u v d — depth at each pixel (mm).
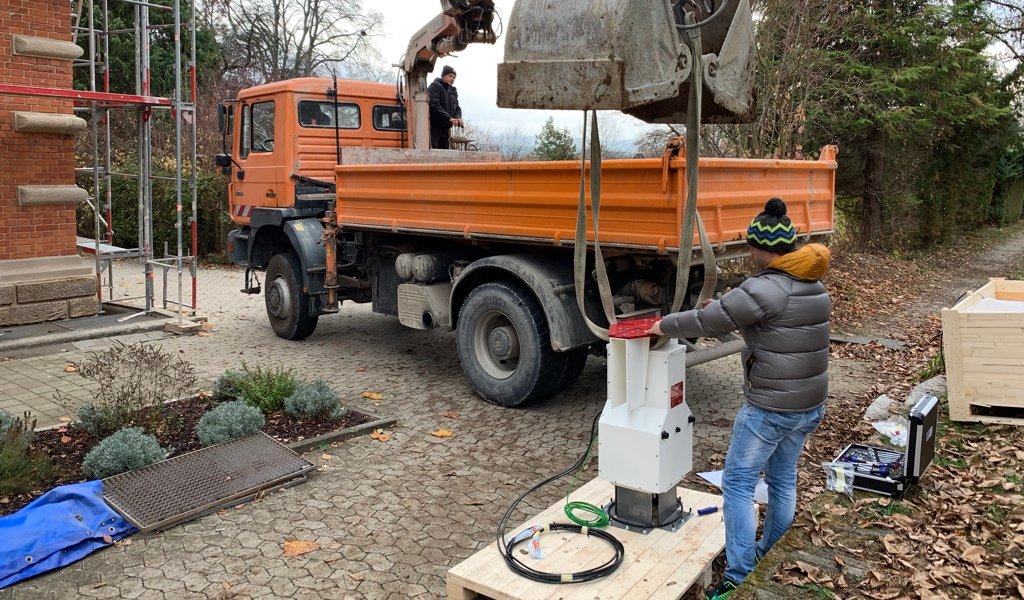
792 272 2988
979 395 5270
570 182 5176
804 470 4770
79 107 9680
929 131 16453
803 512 3924
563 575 3066
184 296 11688
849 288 12234
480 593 3098
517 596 2975
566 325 5551
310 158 8227
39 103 8578
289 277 8336
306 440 5137
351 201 7211
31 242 8742
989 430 5172
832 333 9258
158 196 16156
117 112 19781
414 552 3773
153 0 20203
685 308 5781
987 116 17141
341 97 8367
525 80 2746
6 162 8430
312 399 5555
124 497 4141
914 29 14438
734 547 3205
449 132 8953
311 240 8055
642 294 5457
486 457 5047
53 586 3434
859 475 4191
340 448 5164
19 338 8047
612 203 4930
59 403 5988
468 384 6812
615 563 3172
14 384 6551
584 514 3682
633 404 3371
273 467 4594
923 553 3494
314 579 3514
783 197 5652
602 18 2527
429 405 6184
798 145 11977
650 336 3295
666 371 3348
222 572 3566
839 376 7262
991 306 5613
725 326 3035
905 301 11922
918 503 4047
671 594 2996
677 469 3492
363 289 8461
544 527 3514
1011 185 29438
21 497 4227
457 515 4184
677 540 3416
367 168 6852
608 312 3391
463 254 6918
